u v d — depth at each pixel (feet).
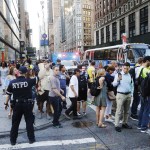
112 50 86.22
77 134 24.95
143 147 20.95
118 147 21.02
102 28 249.55
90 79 42.37
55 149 21.02
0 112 33.83
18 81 21.68
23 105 21.71
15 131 22.25
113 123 28.81
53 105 27.43
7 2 159.94
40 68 31.68
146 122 25.22
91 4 424.05
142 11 162.61
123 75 25.70
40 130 26.71
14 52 221.66
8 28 165.89
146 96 24.94
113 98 29.45
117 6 204.23
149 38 149.28
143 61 26.66
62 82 35.40
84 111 32.99
